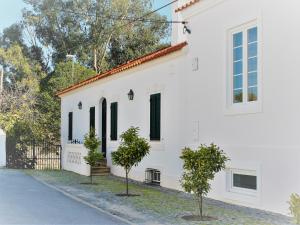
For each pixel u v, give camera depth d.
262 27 11.38
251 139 11.63
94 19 49.81
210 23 13.49
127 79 19.70
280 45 10.80
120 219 10.20
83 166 21.55
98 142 18.20
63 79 41.16
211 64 13.41
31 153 26.39
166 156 16.08
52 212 11.09
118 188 16.03
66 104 29.19
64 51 50.88
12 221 9.86
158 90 16.77
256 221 9.84
